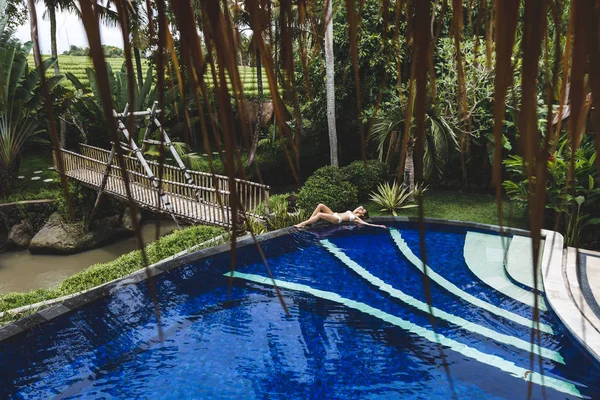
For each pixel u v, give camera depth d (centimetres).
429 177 1107
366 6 1062
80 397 438
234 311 590
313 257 763
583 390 411
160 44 25
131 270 773
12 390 447
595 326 486
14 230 1378
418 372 454
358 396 426
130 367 480
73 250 1323
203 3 25
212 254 750
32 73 1400
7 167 1466
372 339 516
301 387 442
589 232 752
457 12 31
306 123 1566
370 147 1383
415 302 598
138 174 1005
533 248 22
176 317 576
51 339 525
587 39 20
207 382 455
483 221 1069
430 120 937
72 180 1320
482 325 530
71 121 1686
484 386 426
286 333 536
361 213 934
